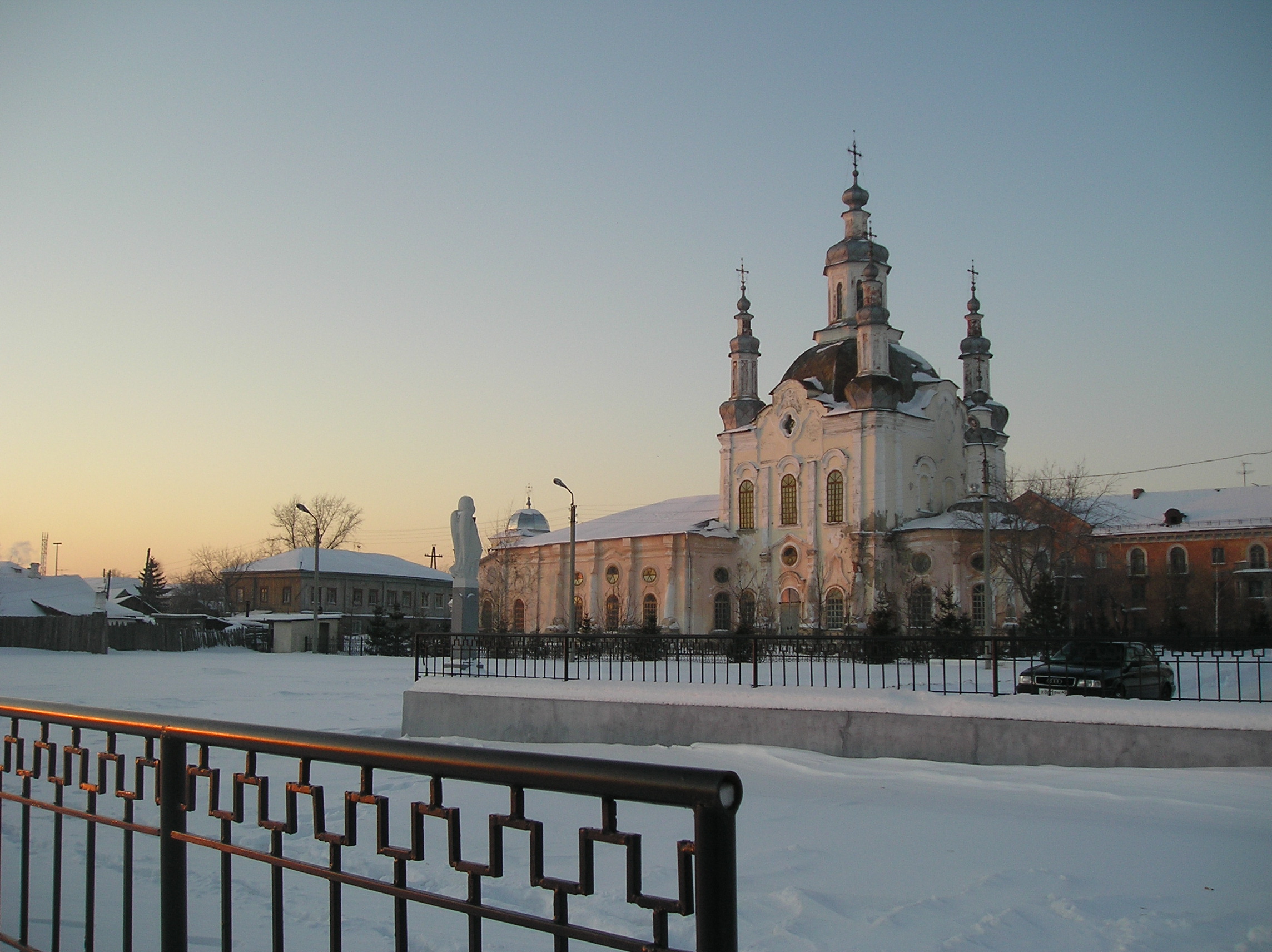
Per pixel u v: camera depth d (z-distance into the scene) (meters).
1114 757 13.56
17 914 7.59
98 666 46.50
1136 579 71.94
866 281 62.81
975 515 58.31
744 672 25.11
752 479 67.19
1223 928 7.13
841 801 11.82
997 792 12.27
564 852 9.57
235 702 26.88
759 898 7.94
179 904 4.20
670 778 2.80
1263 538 68.62
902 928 7.15
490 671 20.17
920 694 14.99
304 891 8.34
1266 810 10.94
